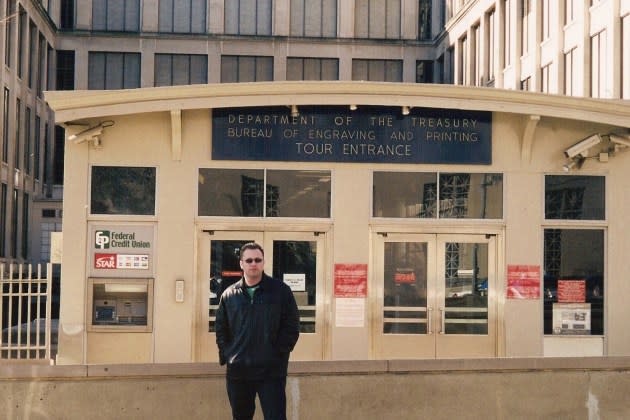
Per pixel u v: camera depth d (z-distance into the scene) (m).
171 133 13.08
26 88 41.75
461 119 13.48
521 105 12.84
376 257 13.50
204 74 50.16
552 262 13.61
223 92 12.53
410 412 9.12
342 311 13.26
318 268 13.40
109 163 13.05
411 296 13.52
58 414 8.85
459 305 13.56
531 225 13.52
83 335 12.91
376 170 13.41
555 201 13.61
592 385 9.46
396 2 51.56
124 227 13.07
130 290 13.09
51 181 48.28
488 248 13.64
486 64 39.59
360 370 9.09
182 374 8.89
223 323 7.66
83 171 13.02
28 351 10.99
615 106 12.82
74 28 49.66
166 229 13.09
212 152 13.17
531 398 9.34
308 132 13.32
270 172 13.34
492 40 39.19
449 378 9.22
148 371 8.88
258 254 7.50
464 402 9.21
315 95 12.66
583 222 13.58
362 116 13.39
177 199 13.12
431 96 12.77
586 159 13.55
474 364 9.26
